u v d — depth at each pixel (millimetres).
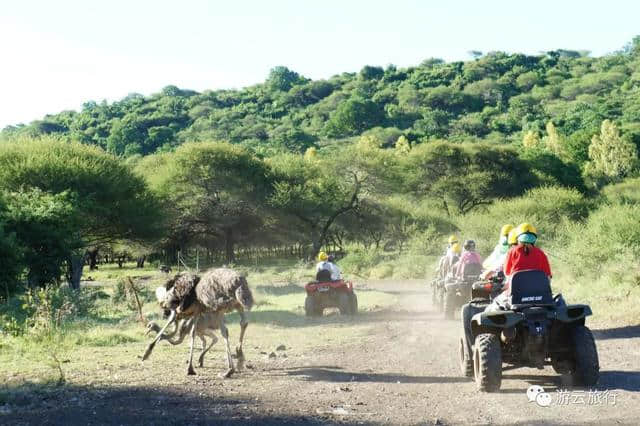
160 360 12422
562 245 31422
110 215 41969
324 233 64812
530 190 72562
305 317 20109
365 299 26562
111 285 41438
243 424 7641
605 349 11977
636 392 8562
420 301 25531
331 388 9664
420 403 8555
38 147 42906
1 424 7781
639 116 178500
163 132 198625
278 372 11094
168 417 8016
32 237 27875
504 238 13773
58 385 9992
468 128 194625
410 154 78438
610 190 93688
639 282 20125
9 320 17516
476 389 9164
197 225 61875
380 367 11383
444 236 59125
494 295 10312
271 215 61750
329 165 65062
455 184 75188
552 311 8820
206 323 11344
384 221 64875
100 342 14648
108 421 7879
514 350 9336
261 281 38906
